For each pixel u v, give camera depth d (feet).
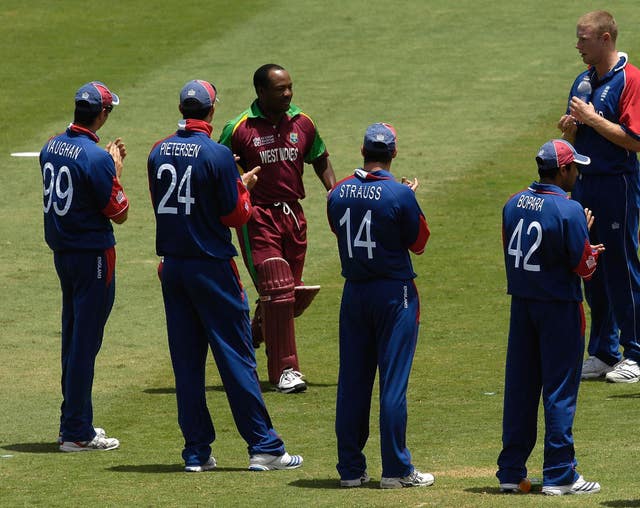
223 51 302.45
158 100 267.39
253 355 97.66
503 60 289.33
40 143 240.32
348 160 225.15
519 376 89.45
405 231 90.33
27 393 123.34
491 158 226.17
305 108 259.60
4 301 160.04
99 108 103.30
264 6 343.67
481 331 144.36
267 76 125.90
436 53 296.51
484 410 114.93
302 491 89.20
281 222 128.26
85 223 102.53
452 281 166.30
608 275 125.59
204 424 97.19
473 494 87.45
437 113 255.09
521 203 89.15
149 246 186.60
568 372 87.81
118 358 136.77
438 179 215.51
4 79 284.00
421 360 133.49
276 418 115.44
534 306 88.17
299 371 129.90
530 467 97.60
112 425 112.57
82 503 86.48
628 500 84.48
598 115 121.19
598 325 128.26
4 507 85.76
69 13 341.21
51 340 143.74
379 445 106.42
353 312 91.50
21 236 191.52
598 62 122.93
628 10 319.68
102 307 103.60
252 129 127.44
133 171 224.53
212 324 95.81
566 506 82.79
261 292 126.21
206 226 95.45
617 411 113.91
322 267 174.70
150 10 343.67
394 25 320.29
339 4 341.62
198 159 94.58
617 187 123.54
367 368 92.22
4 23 331.57
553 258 87.51
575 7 327.26
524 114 252.83
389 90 271.08
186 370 96.99
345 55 297.33
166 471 96.53
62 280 104.42
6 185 217.56
